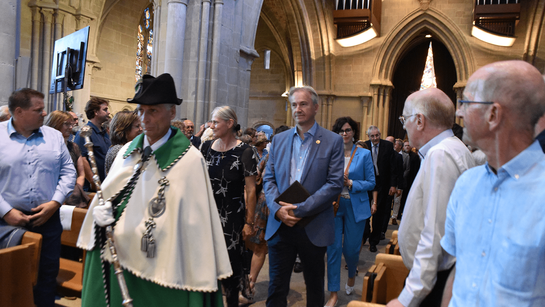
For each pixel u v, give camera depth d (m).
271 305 2.77
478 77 1.19
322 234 2.71
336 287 3.64
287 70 22.23
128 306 1.76
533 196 1.05
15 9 4.41
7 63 4.34
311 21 17.58
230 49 9.05
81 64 5.17
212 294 2.09
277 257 2.76
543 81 1.12
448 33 16.61
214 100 8.43
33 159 2.76
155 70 8.76
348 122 4.09
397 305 1.61
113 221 1.86
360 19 16.41
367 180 4.01
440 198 1.65
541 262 1.02
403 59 20.53
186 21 8.38
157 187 1.97
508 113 1.11
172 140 2.05
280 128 5.89
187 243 1.95
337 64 18.25
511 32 15.27
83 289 2.01
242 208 3.16
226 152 3.12
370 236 5.93
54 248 2.83
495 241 1.11
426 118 1.89
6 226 2.58
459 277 1.23
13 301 2.31
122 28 17.36
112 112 17.17
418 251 1.64
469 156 1.76
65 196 2.87
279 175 2.88
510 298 1.05
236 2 9.20
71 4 11.80
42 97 2.77
